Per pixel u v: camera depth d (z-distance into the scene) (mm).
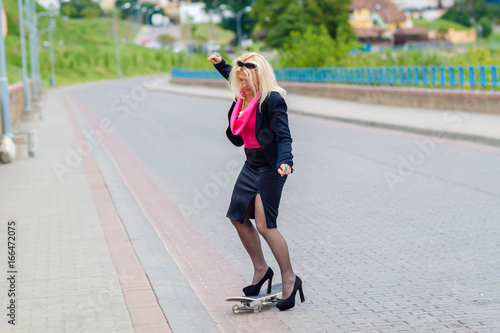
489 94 20703
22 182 11812
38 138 20188
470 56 28141
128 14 176500
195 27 161000
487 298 5414
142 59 116812
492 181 10648
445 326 4836
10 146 14453
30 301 5391
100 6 179625
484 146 14953
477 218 8289
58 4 172125
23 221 8555
